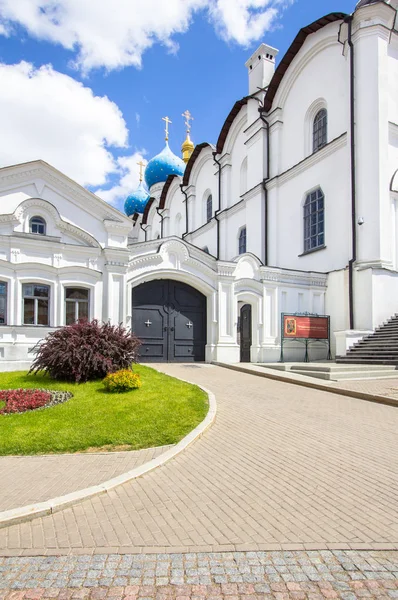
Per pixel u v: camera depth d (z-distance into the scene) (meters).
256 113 25.30
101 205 15.38
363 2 18.62
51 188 14.79
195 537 3.69
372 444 6.30
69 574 3.17
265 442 6.46
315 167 20.59
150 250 16.22
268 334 17.69
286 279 18.33
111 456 5.90
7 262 13.44
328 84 20.44
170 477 5.12
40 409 8.16
